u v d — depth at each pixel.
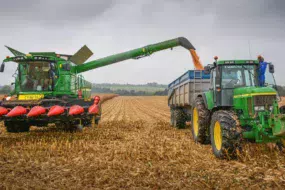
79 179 4.91
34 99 10.37
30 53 11.70
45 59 10.80
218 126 6.62
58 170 5.47
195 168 5.56
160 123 15.24
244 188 4.48
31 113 9.25
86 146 7.80
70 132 10.95
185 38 13.85
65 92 11.21
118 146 7.93
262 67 7.62
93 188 4.52
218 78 7.64
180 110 12.68
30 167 5.65
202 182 4.72
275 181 4.74
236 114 6.71
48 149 7.53
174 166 5.73
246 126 6.86
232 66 7.76
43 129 12.41
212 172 5.30
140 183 4.73
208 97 8.05
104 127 13.32
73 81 12.11
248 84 7.68
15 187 4.49
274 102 6.02
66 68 11.19
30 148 7.54
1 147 7.59
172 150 7.20
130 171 5.37
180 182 4.75
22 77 10.91
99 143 8.50
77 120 10.79
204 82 10.86
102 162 6.05
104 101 51.84
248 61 7.70
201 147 7.88
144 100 62.22
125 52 13.43
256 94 6.44
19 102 9.98
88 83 15.04
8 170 5.45
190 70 10.89
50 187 4.54
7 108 9.80
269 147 6.75
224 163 5.95
